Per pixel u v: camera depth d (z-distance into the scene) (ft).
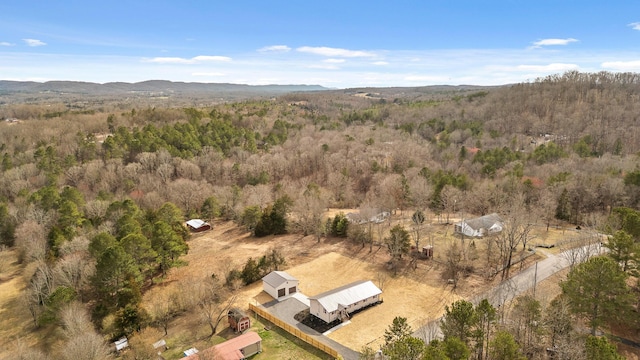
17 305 191.83
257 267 207.72
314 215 265.54
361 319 166.61
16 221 269.44
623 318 137.49
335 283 199.72
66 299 168.86
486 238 228.02
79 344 136.87
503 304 158.71
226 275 205.26
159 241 208.13
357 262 221.46
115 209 263.29
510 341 112.88
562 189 270.87
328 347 144.25
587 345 107.86
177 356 145.18
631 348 136.87
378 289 181.47
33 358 142.72
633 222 172.96
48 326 173.58
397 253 211.41
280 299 186.39
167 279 209.87
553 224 261.03
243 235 279.90
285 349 148.66
